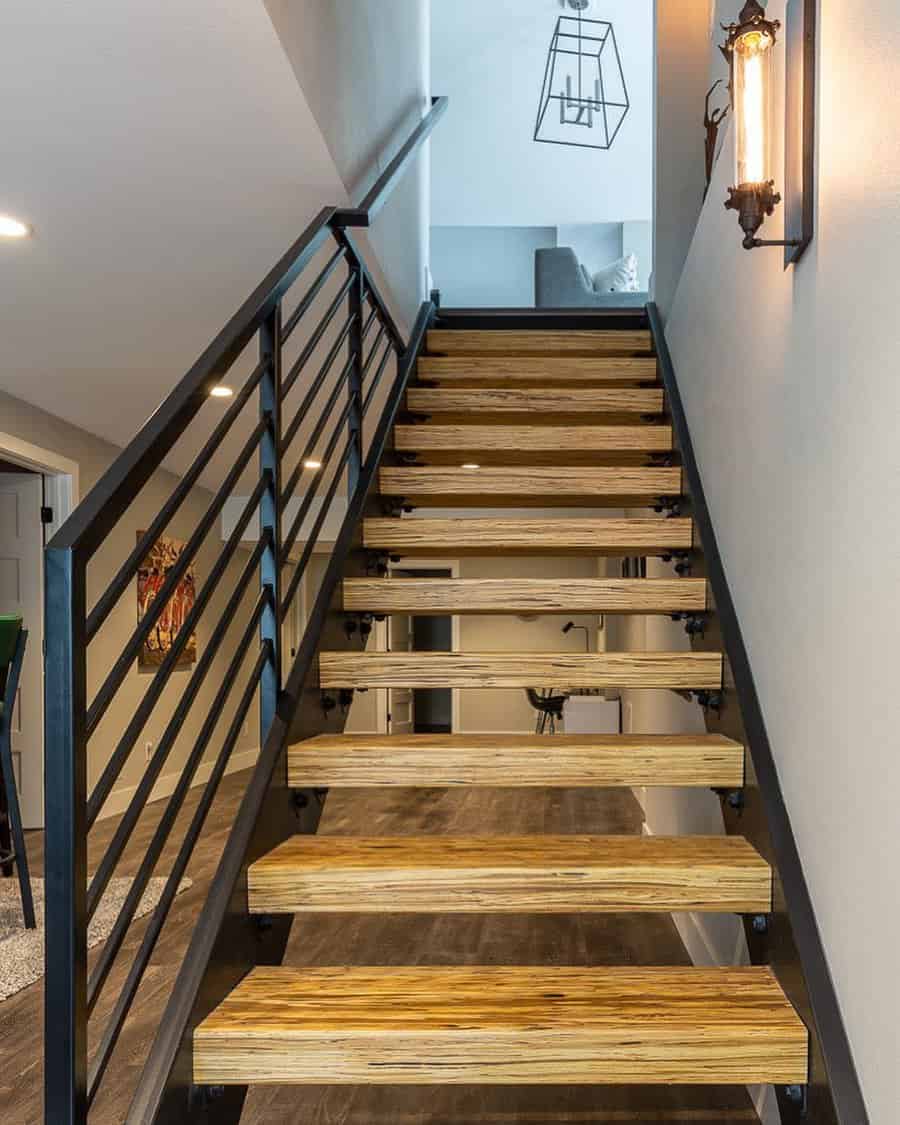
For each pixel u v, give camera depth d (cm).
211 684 816
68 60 206
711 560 259
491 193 988
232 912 166
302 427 597
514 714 1136
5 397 493
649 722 490
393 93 372
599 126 933
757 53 178
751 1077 146
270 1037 145
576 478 315
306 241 226
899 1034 124
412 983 164
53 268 329
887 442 130
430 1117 239
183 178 263
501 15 847
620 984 163
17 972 315
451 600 262
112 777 132
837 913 149
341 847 190
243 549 887
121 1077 245
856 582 143
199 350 425
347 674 238
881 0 134
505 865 176
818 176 167
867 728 137
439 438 348
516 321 504
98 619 124
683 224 464
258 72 211
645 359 399
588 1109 244
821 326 163
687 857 181
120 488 127
